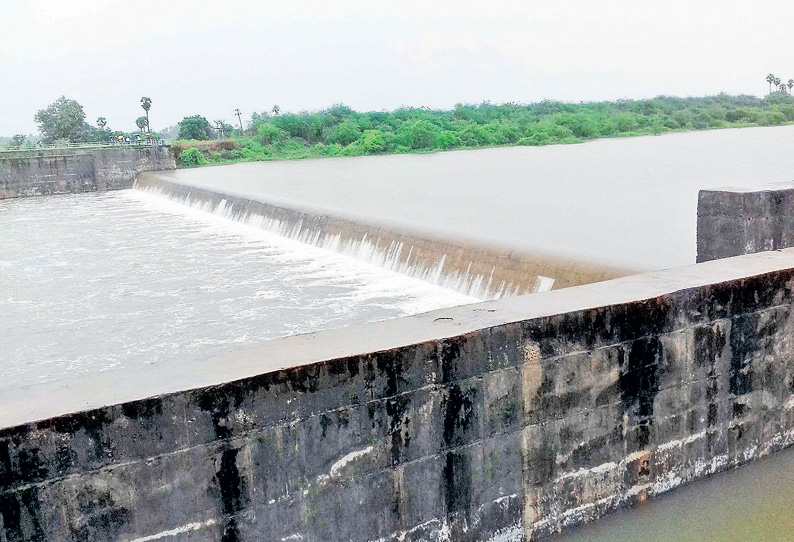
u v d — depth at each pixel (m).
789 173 33.09
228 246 23.98
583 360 6.15
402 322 5.95
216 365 5.21
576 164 44.62
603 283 6.91
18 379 12.92
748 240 9.25
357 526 5.49
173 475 4.88
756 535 6.22
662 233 19.34
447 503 5.77
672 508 6.63
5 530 4.50
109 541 4.78
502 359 5.79
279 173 48.88
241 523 5.12
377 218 20.62
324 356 5.25
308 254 21.39
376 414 5.40
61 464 4.59
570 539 6.27
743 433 7.21
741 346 7.02
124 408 4.70
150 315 16.28
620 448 6.47
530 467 6.08
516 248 14.72
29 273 21.42
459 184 35.44
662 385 6.59
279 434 5.12
